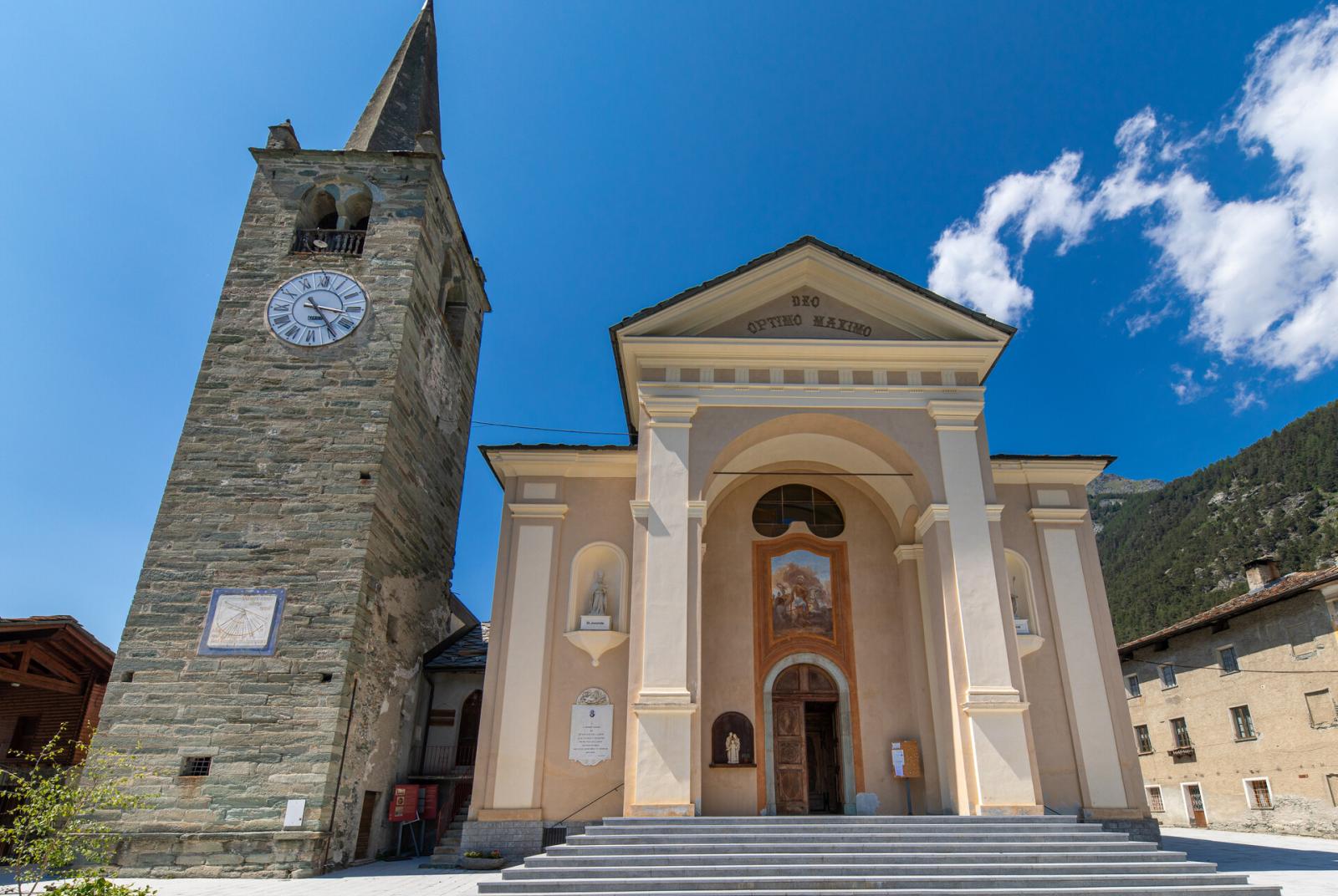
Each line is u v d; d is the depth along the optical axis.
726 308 17.61
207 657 15.58
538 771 16.11
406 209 20.67
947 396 16.78
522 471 18.72
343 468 17.48
